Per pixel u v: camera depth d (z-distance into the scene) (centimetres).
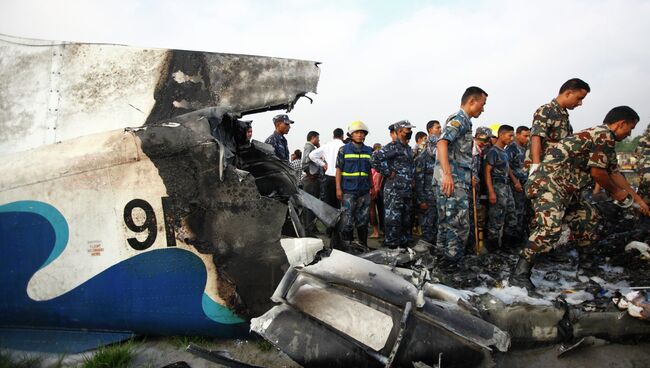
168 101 316
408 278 273
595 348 269
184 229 277
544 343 266
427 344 216
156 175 279
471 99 369
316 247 268
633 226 464
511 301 276
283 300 241
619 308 270
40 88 321
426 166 575
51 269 288
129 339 292
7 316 297
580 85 408
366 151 546
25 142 309
